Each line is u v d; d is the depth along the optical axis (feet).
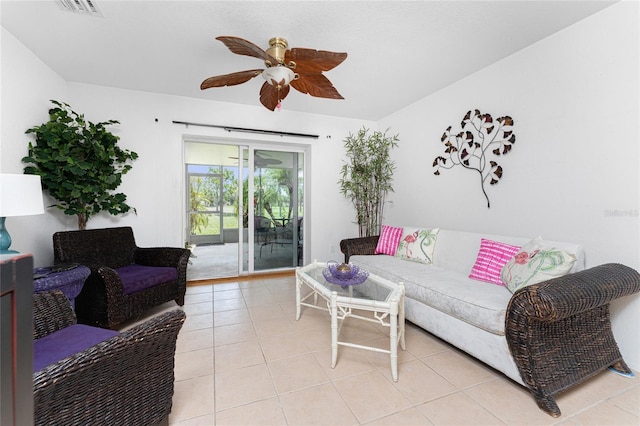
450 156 9.66
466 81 8.97
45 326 4.17
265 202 13.30
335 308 5.53
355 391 4.83
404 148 11.98
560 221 6.54
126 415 3.31
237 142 12.41
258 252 13.19
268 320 7.86
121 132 10.02
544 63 6.81
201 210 12.51
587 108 6.02
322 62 5.90
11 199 4.83
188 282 11.64
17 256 1.45
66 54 7.63
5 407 1.38
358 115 13.10
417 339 6.81
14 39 6.75
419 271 7.70
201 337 6.82
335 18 6.05
